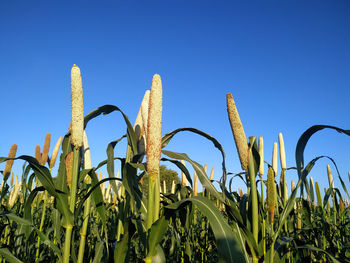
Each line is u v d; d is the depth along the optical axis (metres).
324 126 2.64
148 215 2.21
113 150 3.35
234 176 3.92
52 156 4.38
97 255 2.91
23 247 3.99
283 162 4.33
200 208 1.96
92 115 3.25
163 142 3.58
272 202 2.93
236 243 1.80
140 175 3.46
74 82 2.52
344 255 3.86
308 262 3.19
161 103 2.32
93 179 3.04
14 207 5.24
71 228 2.45
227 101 2.68
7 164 4.30
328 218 4.88
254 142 2.68
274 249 2.80
